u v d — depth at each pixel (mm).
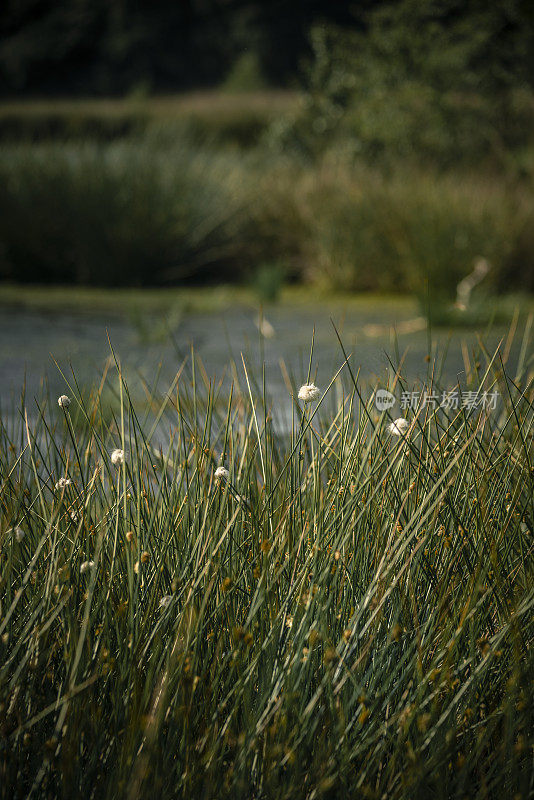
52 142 7059
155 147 6641
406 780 1418
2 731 1436
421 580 1557
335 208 5773
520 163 6953
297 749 1433
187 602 1464
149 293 5590
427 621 1494
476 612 1505
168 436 1847
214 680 1460
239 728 1465
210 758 1420
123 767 1411
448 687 1477
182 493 1610
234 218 6227
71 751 1418
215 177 6477
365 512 1559
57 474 1672
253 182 6465
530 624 1501
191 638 1467
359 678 1474
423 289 4668
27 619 1497
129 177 6109
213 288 5859
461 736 1466
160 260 6016
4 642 1453
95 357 3330
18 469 1717
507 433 1694
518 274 5324
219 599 1511
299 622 1485
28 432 1641
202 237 6090
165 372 2934
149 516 1587
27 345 3648
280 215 6223
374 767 1442
